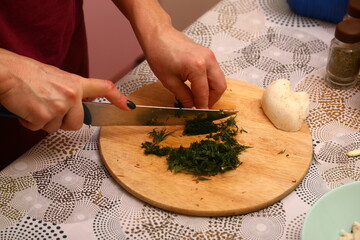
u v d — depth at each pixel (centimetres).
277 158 102
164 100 119
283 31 140
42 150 108
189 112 109
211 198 95
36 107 92
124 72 218
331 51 117
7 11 112
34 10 115
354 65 116
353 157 105
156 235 92
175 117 109
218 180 98
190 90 112
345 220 87
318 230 83
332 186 100
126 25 209
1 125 125
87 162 106
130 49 218
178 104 117
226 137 106
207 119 111
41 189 101
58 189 101
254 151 104
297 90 121
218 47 136
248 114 113
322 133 111
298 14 145
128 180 99
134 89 124
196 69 105
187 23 220
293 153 103
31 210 97
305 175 102
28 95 91
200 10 219
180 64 106
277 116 108
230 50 135
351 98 118
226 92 119
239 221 94
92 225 94
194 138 108
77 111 96
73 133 112
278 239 91
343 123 112
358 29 108
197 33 141
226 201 95
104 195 100
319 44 135
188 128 109
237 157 101
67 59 138
